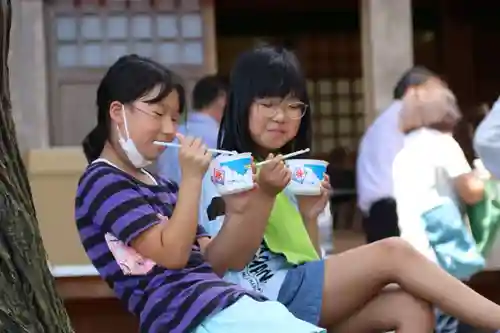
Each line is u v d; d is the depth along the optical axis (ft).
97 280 14.79
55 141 34.12
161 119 10.25
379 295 10.66
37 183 23.04
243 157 10.18
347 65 54.03
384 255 10.44
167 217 10.09
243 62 11.22
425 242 14.34
